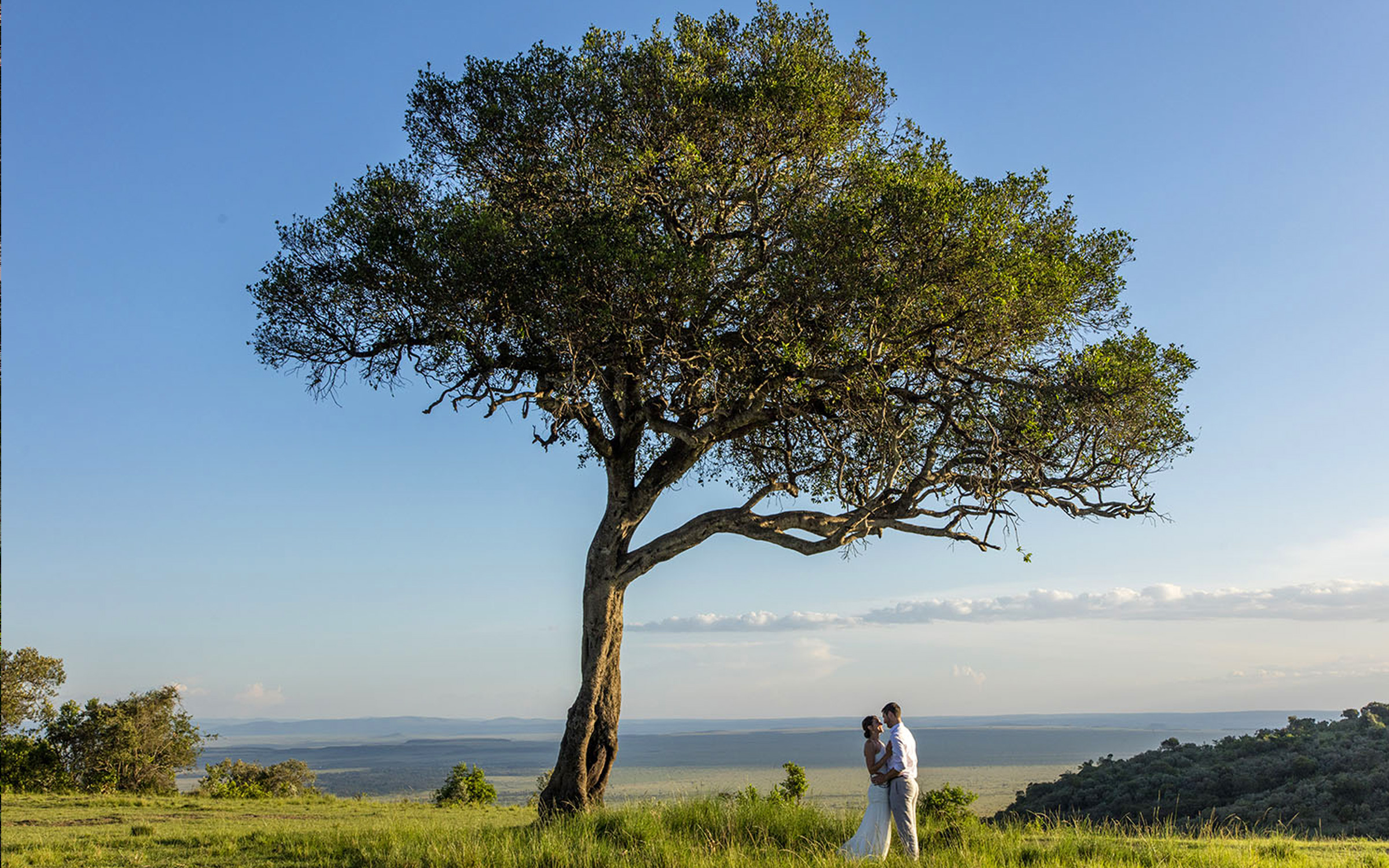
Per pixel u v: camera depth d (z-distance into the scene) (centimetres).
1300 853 1284
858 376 1436
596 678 1639
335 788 15662
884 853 1105
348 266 1500
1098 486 1585
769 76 1538
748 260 1598
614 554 1692
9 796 2619
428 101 1599
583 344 1479
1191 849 1241
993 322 1424
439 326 1495
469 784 3475
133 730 4409
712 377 1557
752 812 1397
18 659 4441
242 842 1452
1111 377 1480
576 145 1586
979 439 1602
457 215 1441
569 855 1145
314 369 1588
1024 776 11900
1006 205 1471
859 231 1375
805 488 1905
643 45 1584
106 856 1262
